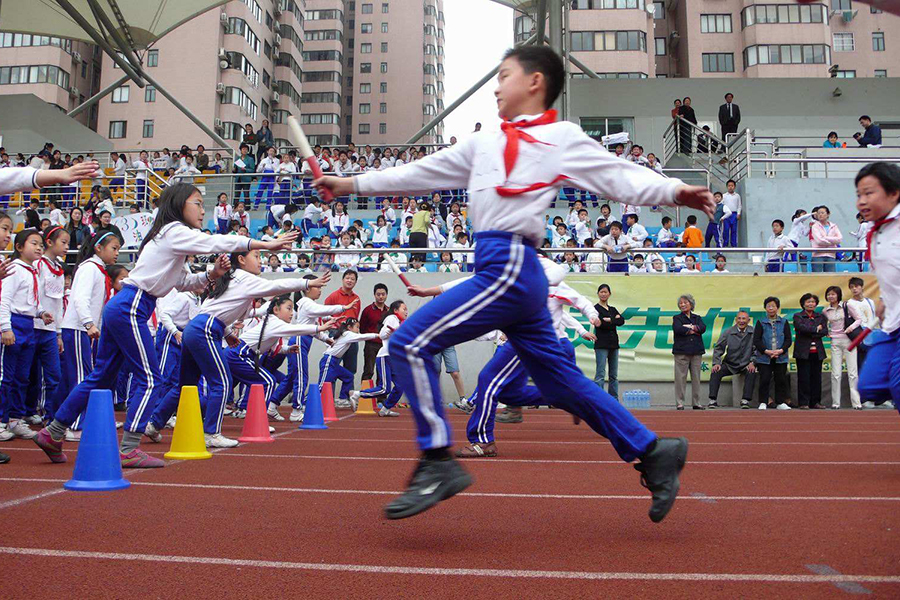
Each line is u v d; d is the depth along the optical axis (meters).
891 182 4.40
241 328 9.19
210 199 19.30
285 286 5.99
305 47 76.25
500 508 3.67
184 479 4.55
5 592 2.29
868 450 6.30
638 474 4.86
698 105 24.34
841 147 18.30
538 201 2.72
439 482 2.70
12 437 7.04
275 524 3.28
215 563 2.64
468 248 13.43
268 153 19.64
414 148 20.09
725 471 5.02
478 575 2.50
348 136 80.94
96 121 47.09
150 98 45.62
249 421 7.01
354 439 7.18
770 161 16.47
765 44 42.00
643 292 12.90
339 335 10.33
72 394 5.11
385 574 2.51
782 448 6.46
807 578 2.47
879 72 44.22
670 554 2.78
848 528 3.23
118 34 23.48
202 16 45.94
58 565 2.60
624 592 2.32
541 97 2.92
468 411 11.16
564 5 23.69
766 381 12.27
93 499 3.85
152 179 20.03
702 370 12.80
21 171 3.23
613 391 11.59
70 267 10.22
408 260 13.98
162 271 4.95
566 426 8.97
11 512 3.50
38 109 28.44
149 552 2.79
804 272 13.40
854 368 12.04
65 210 18.59
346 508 3.66
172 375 6.93
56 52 43.94
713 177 18.64
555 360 2.87
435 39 88.25
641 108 24.23
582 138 2.74
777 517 3.46
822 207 13.41
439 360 11.31
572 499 3.92
